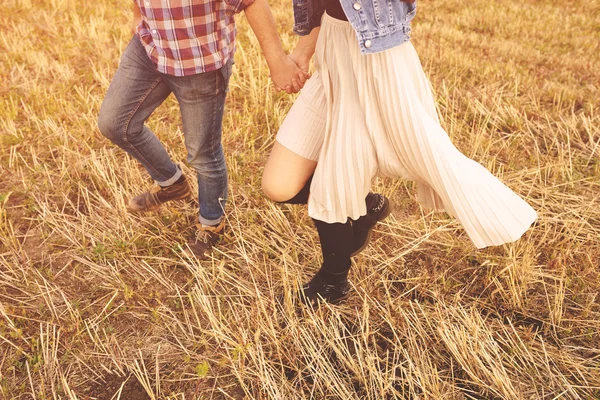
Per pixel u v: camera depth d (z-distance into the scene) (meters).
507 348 2.21
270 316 2.30
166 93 2.37
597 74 5.29
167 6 1.97
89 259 2.64
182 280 2.56
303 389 2.05
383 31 1.72
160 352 2.19
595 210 3.02
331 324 2.23
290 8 7.44
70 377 2.07
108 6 6.92
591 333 2.25
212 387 2.04
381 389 1.97
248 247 2.73
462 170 1.84
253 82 4.21
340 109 1.86
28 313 2.36
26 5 6.62
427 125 1.82
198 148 2.37
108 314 2.32
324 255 2.24
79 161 3.31
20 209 3.02
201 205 2.61
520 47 6.10
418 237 2.84
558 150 3.60
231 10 2.10
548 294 2.49
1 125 3.76
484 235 1.89
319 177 1.92
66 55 5.08
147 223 2.86
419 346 2.21
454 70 5.06
